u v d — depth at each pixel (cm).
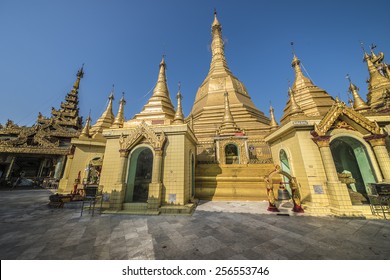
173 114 1454
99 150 1753
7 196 1777
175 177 1051
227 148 1986
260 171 1471
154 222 805
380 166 931
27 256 485
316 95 1620
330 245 540
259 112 3069
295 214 905
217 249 527
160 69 1688
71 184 1592
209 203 1247
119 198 1025
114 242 581
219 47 4150
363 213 852
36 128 3700
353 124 1014
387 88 1672
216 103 3012
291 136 1141
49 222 811
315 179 978
